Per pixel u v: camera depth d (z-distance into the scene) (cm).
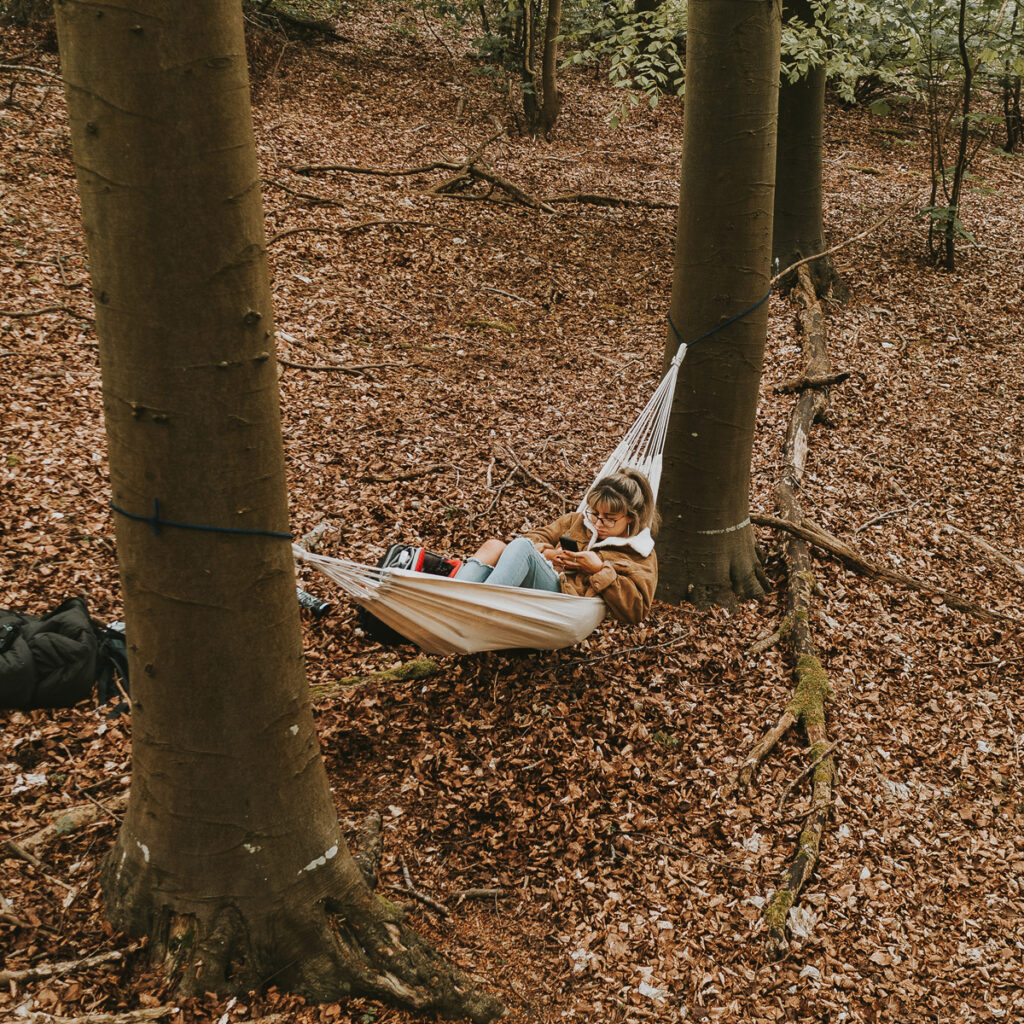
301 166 943
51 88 959
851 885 338
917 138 1395
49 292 646
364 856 294
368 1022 251
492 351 734
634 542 382
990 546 579
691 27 403
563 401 671
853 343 805
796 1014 288
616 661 420
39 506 447
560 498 539
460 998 264
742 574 481
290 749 241
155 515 207
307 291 745
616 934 304
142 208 184
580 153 1226
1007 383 770
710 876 332
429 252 862
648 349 772
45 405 530
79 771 318
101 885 264
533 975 286
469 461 566
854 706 432
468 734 369
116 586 409
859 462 643
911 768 405
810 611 478
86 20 174
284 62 1248
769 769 383
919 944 321
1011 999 304
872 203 1130
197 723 227
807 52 711
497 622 343
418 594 318
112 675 351
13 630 335
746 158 407
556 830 336
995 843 373
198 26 176
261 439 210
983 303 909
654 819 349
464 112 1262
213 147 184
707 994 289
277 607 227
